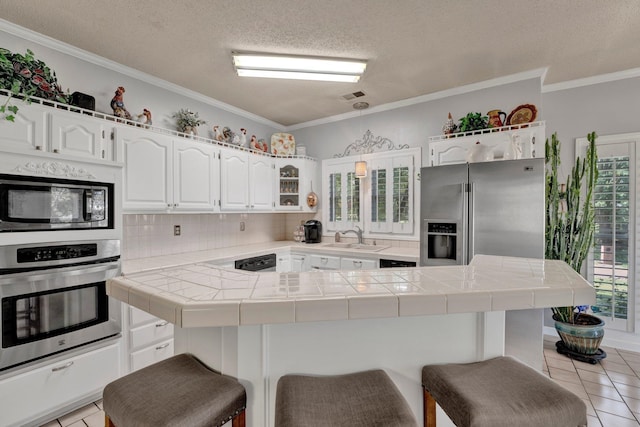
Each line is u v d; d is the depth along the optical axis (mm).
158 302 944
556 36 2076
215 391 960
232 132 3355
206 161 2873
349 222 3727
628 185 2670
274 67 2439
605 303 2777
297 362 1133
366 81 2783
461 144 2676
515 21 1908
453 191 2387
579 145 2816
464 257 2326
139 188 2334
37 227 1635
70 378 1765
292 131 4195
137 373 1055
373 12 1820
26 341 1598
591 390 2088
